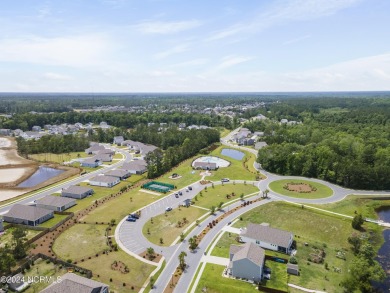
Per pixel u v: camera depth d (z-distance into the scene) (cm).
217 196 11744
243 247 7212
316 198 11631
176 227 9156
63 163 17250
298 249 8062
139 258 7456
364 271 6344
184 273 6844
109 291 6200
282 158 14900
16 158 18350
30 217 9369
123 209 10481
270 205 10838
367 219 9931
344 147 16412
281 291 6147
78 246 8031
